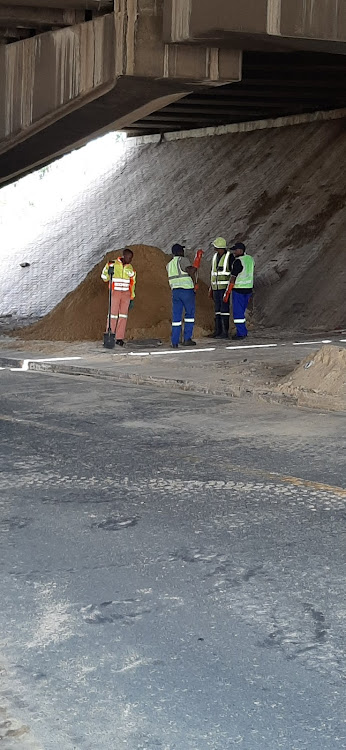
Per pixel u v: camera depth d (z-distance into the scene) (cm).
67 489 848
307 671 493
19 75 2045
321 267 2433
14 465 942
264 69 2389
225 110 3086
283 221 2711
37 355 1839
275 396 1329
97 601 587
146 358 1722
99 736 430
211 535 715
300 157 2942
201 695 467
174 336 1912
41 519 755
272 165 3002
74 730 435
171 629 545
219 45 1728
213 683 480
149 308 2184
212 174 3194
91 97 1891
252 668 496
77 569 643
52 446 1034
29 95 2019
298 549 683
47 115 1981
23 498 818
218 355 1770
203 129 3450
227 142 3312
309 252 2520
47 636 536
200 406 1298
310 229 2605
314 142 2958
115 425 1159
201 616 564
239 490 846
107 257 2288
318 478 891
